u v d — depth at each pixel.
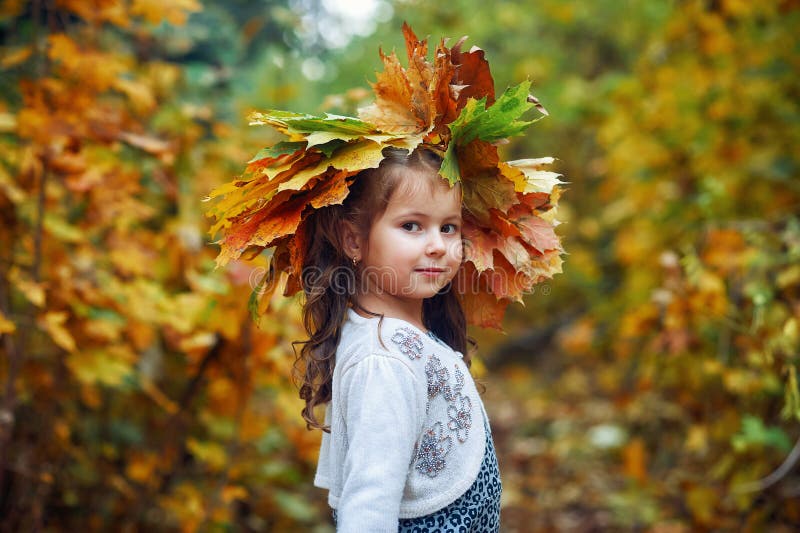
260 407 2.77
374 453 1.14
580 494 3.78
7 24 2.55
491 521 1.28
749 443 2.51
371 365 1.19
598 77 6.68
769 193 3.47
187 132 2.45
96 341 2.08
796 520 2.61
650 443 3.94
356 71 7.40
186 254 2.37
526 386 6.14
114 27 2.93
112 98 2.64
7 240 2.10
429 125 1.23
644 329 2.86
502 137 1.25
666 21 4.04
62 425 2.25
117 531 2.46
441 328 1.45
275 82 3.15
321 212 1.27
